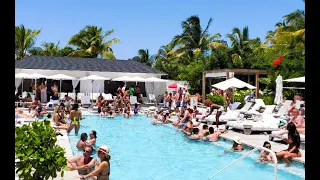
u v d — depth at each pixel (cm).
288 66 3441
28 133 527
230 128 1831
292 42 3625
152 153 1368
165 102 3073
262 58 4025
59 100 3039
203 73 3597
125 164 1187
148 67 4106
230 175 1025
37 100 2633
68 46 5847
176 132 1941
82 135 1259
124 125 2250
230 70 3181
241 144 1316
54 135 545
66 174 855
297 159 1035
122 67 3919
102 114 2680
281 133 1363
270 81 3484
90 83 3628
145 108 3275
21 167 509
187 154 1338
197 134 1606
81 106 3284
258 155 1229
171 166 1155
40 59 3906
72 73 3603
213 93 3378
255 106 2380
